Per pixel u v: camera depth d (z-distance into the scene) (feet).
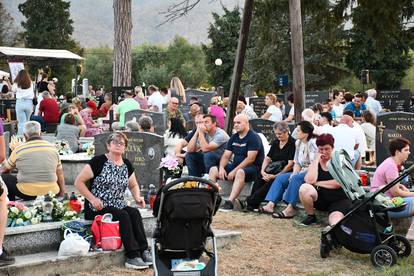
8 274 24.40
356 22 89.71
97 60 309.42
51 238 27.37
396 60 189.67
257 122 55.57
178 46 308.40
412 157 44.75
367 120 52.47
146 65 289.74
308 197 34.17
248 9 53.06
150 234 30.55
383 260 27.48
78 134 56.44
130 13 94.68
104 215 27.53
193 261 23.21
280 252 30.27
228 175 40.32
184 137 48.62
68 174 48.06
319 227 34.83
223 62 219.00
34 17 252.21
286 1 80.02
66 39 255.50
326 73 192.65
